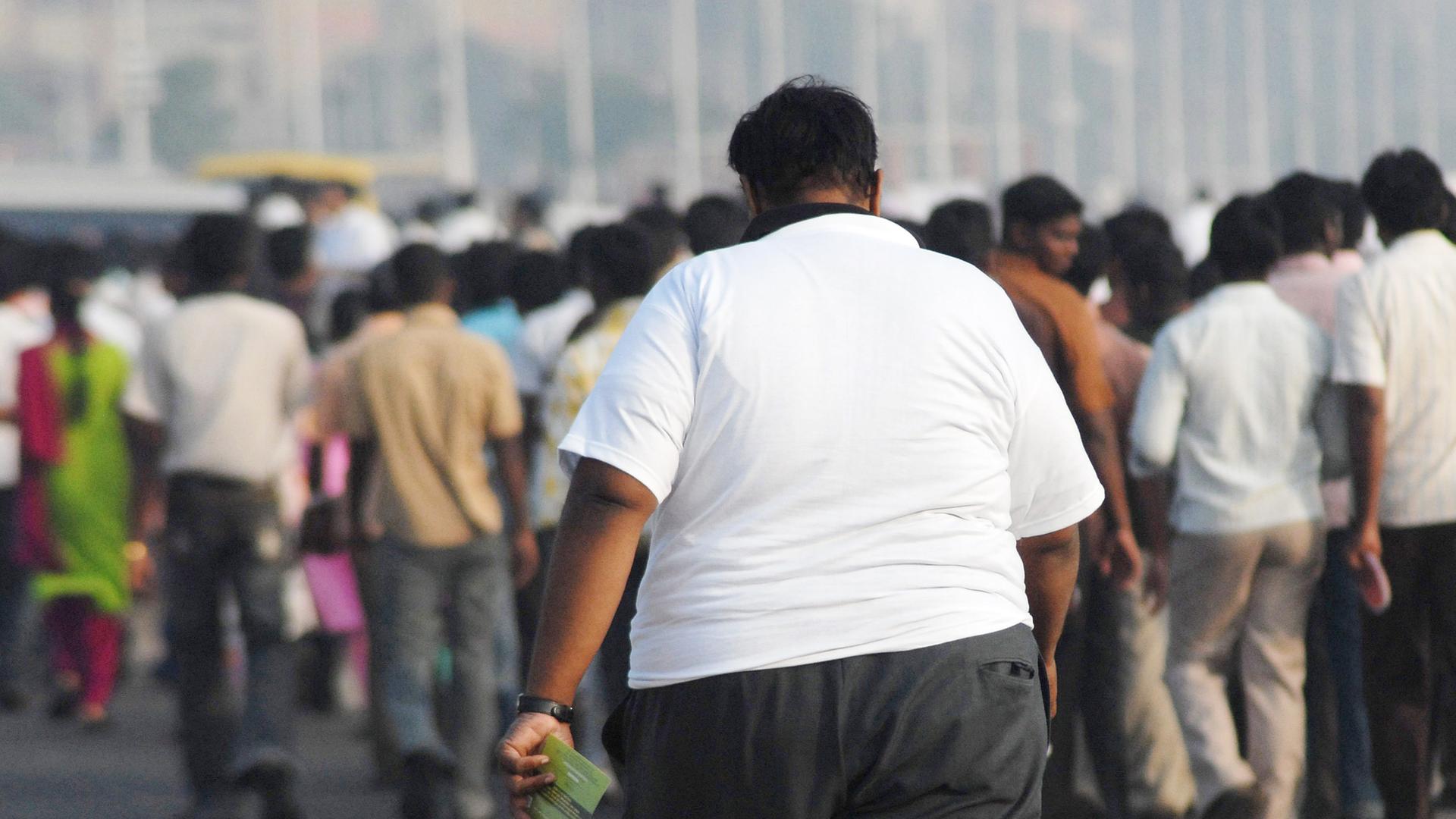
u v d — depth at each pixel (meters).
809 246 10.66
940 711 9.98
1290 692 19.41
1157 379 19.45
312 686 34.69
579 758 10.27
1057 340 18.69
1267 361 19.23
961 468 10.32
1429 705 18.84
